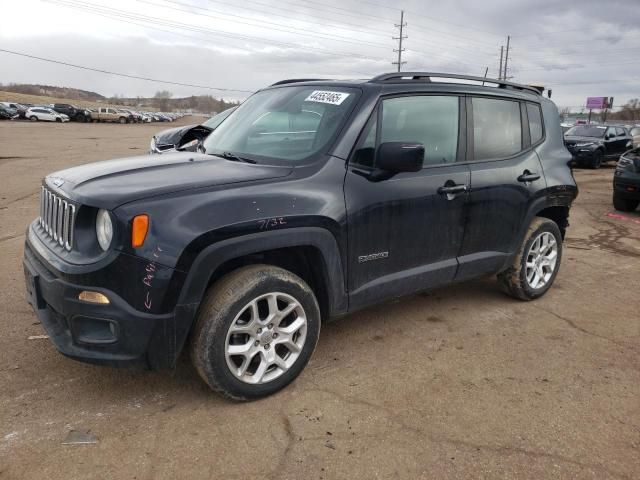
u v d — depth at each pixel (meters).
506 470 2.53
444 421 2.90
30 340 3.68
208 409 2.95
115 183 2.83
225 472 2.46
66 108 60.22
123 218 2.57
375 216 3.35
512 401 3.12
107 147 22.92
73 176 3.10
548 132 4.78
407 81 3.72
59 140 27.19
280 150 3.44
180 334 2.71
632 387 3.31
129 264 2.57
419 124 3.70
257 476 2.44
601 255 6.60
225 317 2.79
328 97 3.62
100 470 2.44
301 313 3.11
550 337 4.03
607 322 4.36
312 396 3.11
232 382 2.90
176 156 3.55
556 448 2.70
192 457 2.55
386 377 3.36
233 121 4.19
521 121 4.51
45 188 3.27
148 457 2.54
